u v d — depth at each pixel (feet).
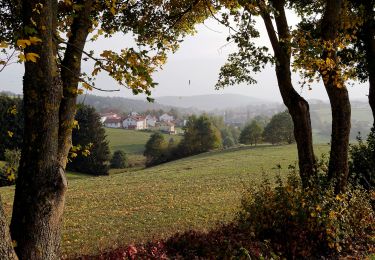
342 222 32.09
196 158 196.95
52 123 17.12
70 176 202.69
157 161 282.97
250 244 26.27
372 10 43.01
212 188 89.71
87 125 220.43
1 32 25.89
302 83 33.81
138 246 24.77
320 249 30.91
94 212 69.77
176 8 35.53
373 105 46.73
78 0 20.80
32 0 16.57
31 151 16.79
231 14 30.14
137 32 32.71
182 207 69.21
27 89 16.93
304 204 30.30
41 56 16.81
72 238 51.44
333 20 34.96
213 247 25.13
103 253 24.16
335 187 35.65
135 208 71.36
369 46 45.47
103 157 224.94
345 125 35.78
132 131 422.00
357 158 44.91
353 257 29.99
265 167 124.06
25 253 16.05
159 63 21.62
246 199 33.35
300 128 35.50
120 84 18.12
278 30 35.27
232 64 39.83
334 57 34.73
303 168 35.60
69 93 19.33
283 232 29.91
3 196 97.91
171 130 484.74
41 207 16.49
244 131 314.35
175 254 24.40
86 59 20.13
